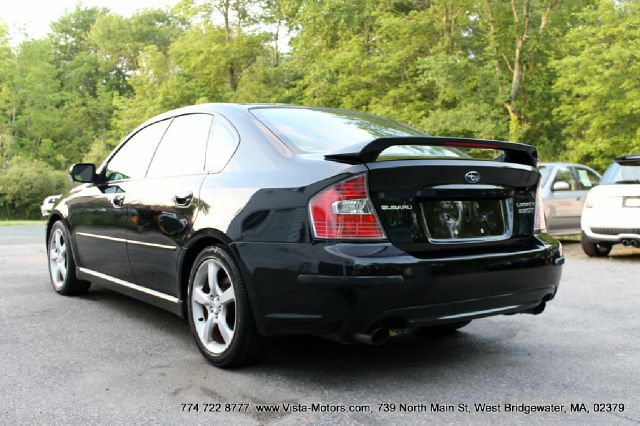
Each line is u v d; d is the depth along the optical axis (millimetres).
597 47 18969
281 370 3395
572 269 7570
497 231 3361
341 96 27875
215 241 3504
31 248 10094
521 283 3295
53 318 4633
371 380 3234
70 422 2645
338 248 2855
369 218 2900
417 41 25547
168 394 2996
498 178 3332
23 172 40562
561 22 22859
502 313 3322
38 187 40531
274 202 3105
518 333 4297
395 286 2855
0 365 3451
